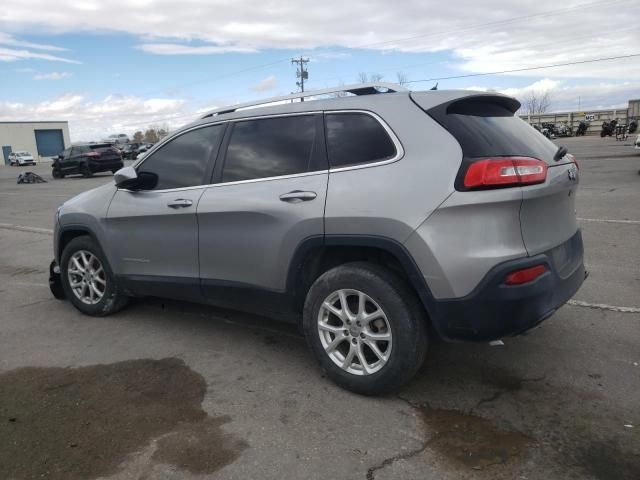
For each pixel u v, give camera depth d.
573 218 3.66
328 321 3.52
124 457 2.85
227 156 4.02
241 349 4.25
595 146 31.70
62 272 5.22
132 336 4.59
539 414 3.13
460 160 2.99
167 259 4.34
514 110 3.80
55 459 2.85
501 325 2.95
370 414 3.20
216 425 3.13
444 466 2.70
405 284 3.21
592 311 4.69
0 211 14.46
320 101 3.66
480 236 2.91
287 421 3.15
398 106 3.31
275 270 3.66
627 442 2.83
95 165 28.20
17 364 4.09
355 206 3.22
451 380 3.58
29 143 81.38
